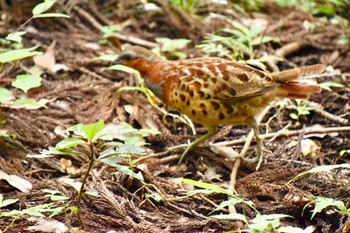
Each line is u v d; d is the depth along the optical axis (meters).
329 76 12.59
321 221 9.13
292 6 15.40
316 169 8.88
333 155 10.67
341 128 10.83
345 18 14.94
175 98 9.91
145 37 14.25
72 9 14.84
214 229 8.91
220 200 9.62
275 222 8.05
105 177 9.92
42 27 14.36
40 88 12.16
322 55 13.67
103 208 9.27
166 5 14.98
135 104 11.79
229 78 9.70
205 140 10.65
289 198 9.45
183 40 13.29
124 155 9.95
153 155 10.34
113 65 10.42
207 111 9.81
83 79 12.71
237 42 12.90
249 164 10.37
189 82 9.73
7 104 11.24
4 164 10.03
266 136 10.91
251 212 9.29
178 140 11.02
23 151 10.43
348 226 8.60
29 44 13.72
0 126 10.74
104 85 12.48
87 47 13.64
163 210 9.44
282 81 9.92
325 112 11.64
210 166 10.42
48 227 8.68
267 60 12.97
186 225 8.95
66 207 8.88
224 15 15.16
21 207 9.21
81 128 7.86
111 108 11.66
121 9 15.08
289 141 10.89
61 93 12.04
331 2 15.15
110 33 13.66
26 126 10.88
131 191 9.80
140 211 9.37
